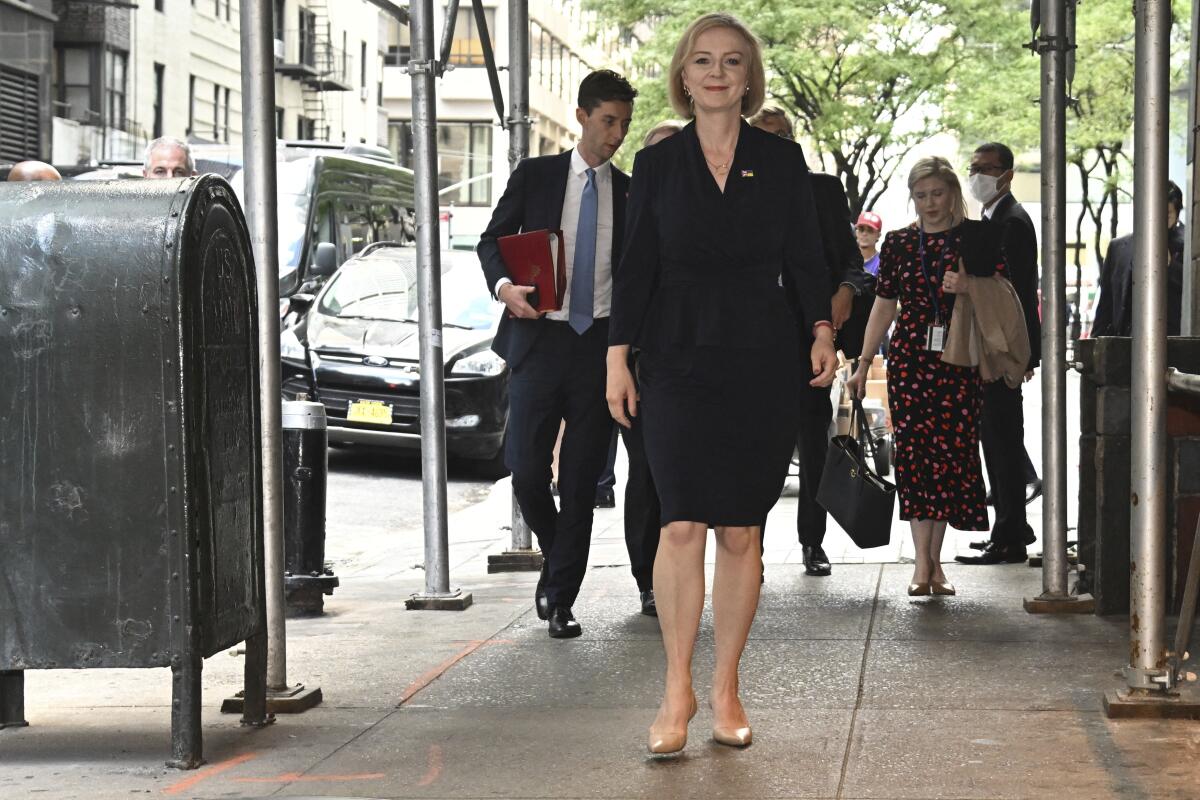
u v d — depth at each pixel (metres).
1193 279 8.53
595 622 6.92
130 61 41.12
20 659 4.61
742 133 4.72
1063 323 6.86
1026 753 4.52
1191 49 8.94
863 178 37.41
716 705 4.76
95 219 4.55
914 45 33.03
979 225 7.37
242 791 4.38
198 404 4.60
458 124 69.12
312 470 7.55
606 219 6.56
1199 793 4.10
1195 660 5.54
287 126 54.03
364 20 61.94
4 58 35.25
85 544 4.58
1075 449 15.98
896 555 8.89
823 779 4.32
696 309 4.66
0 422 4.59
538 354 6.56
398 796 4.29
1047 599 6.86
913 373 7.33
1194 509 6.43
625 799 4.20
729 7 33.03
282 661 5.39
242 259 4.92
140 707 5.54
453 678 5.80
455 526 11.63
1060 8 6.80
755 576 4.75
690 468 4.63
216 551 4.75
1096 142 31.47
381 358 15.38
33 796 4.37
